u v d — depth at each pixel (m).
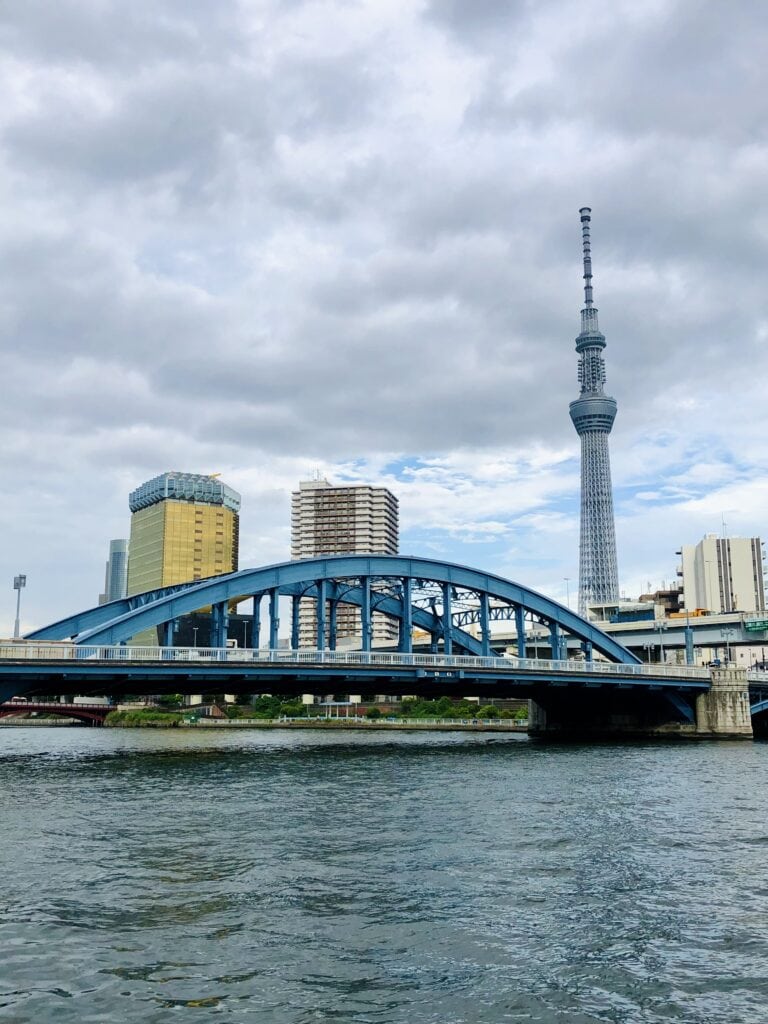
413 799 43.66
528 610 99.62
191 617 161.75
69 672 61.72
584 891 24.67
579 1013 16.30
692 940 20.39
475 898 23.86
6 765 64.94
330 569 85.19
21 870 26.86
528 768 61.19
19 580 126.06
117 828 34.53
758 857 29.28
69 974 17.95
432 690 90.31
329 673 73.50
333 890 24.62
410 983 17.67
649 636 186.88
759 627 173.88
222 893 24.20
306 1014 16.12
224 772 58.53
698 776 55.41
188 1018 15.90
